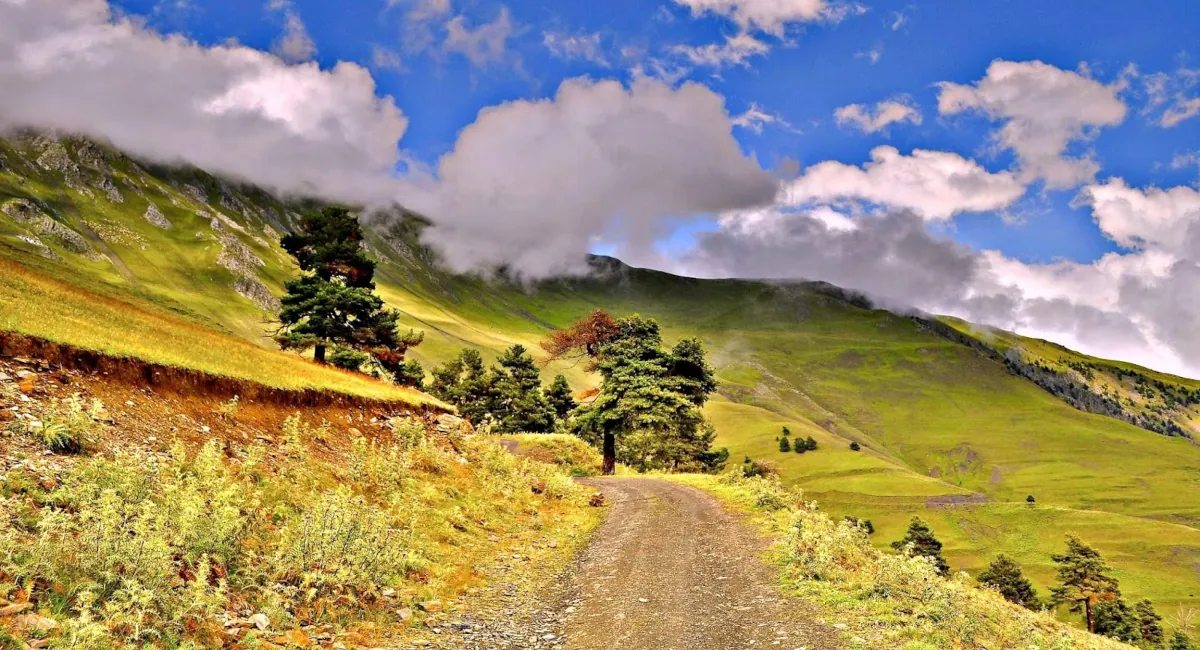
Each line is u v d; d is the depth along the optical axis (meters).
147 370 16.14
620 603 12.84
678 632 10.95
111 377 15.14
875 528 155.00
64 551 8.41
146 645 7.59
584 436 66.81
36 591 7.68
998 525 156.25
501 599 13.18
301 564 11.22
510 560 16.36
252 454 14.98
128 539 8.84
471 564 15.36
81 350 14.88
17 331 14.01
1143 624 81.19
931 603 11.30
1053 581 126.81
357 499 15.27
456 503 19.78
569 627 11.57
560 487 26.77
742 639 10.50
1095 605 80.94
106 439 12.59
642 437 57.50
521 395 77.56
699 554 16.86
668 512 23.70
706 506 24.58
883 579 12.73
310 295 46.34
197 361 18.62
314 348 46.25
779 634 10.61
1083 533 149.00
